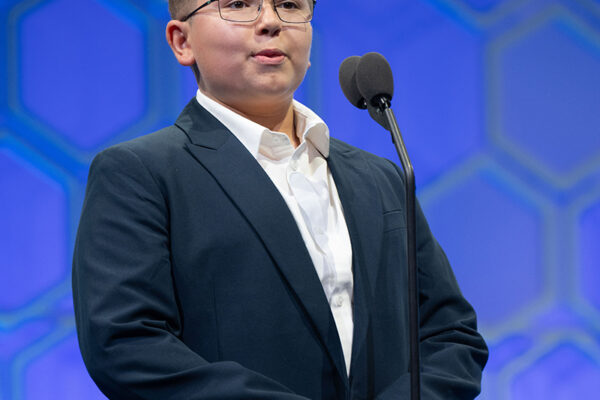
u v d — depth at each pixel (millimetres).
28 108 7328
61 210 7344
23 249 7281
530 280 8008
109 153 3506
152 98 7508
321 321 3355
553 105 8086
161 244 3338
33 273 7281
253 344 3285
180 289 3354
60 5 7383
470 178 7961
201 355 3314
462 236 7945
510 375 7902
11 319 7215
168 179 3455
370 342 3535
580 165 8086
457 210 7945
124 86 7477
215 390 2998
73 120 7395
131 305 3158
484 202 7980
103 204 3389
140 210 3350
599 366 7992
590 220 8055
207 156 3551
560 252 8055
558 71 8102
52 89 7371
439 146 7930
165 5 7535
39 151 7332
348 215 3738
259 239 3393
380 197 3902
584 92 8109
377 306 3621
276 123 3908
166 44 7535
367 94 3416
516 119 8047
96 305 3170
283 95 3727
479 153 7969
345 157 4027
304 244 3443
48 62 7371
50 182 7344
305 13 3744
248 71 3615
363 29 7805
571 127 8094
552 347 7945
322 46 7723
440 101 7945
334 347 3361
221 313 3316
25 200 7305
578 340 7973
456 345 3697
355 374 3445
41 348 7215
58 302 7297
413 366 3059
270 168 3676
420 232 4031
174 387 3041
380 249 3725
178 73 7543
